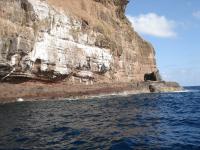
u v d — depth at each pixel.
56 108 24.56
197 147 10.78
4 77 30.08
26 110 22.56
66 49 39.09
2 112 21.23
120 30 60.03
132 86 50.47
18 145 11.23
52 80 37.12
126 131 14.08
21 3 31.95
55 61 36.69
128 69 59.19
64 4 44.53
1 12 29.56
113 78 52.22
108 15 57.97
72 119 18.34
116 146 11.00
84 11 50.69
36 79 34.72
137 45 66.19
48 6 36.44
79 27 42.72
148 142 11.62
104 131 14.11
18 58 30.64
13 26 30.19
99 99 36.06
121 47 55.62
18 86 32.12
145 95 45.22
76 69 41.75
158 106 27.69
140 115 20.58
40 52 34.09
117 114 21.19
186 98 39.41
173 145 11.12
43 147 10.94
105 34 50.53
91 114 21.06
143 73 66.50
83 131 14.11
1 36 28.48
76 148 10.79
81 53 42.47
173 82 63.62
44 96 33.97
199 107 26.59
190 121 17.11
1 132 13.75
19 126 15.41
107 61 49.47
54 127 15.21
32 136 12.86
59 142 11.73
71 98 36.88
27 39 31.48
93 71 45.78
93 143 11.54
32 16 32.84
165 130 14.27
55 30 37.09
